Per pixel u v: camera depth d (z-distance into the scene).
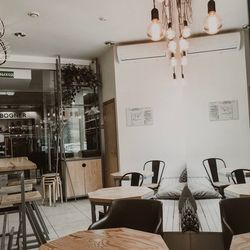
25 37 5.34
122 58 4.64
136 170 4.32
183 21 3.18
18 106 7.90
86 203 6.09
